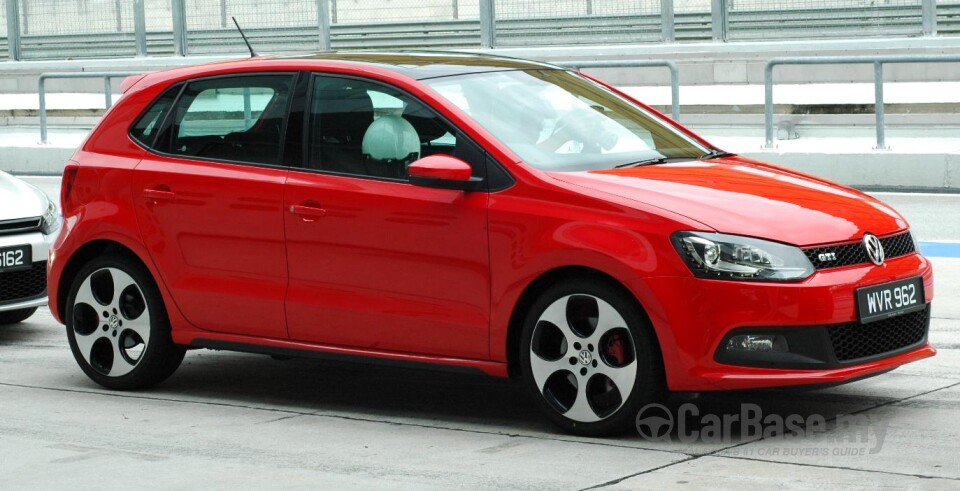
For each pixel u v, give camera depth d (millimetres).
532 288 6578
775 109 18547
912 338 6672
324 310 7059
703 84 20625
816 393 7270
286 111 7301
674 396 7188
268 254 7219
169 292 7562
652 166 6906
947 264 11414
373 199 6887
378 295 6906
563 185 6480
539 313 6523
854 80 19297
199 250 7438
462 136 6785
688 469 5902
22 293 9367
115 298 7824
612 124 7320
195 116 7621
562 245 6363
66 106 24406
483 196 6637
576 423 6504
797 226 6297
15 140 22172
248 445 6578
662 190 6434
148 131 7762
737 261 6121
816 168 16234
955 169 15555
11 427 7062
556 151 6844
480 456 6246
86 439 6773
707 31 21000
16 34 26281
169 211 7520
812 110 18312
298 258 7113
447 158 6629
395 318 6863
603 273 6363
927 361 8023
